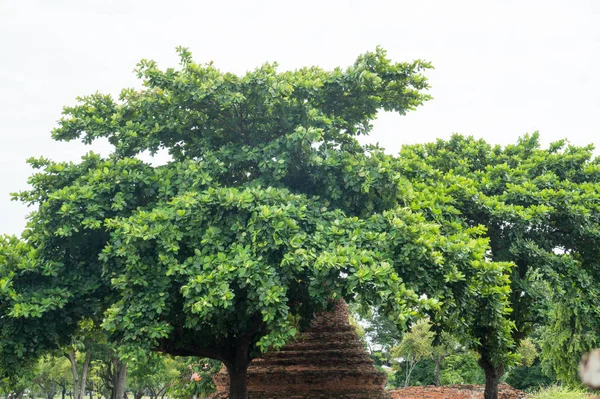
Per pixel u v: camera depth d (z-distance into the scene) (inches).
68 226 653.3
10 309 634.2
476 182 946.7
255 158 677.3
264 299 560.1
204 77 699.4
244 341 725.9
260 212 592.1
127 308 614.9
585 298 886.4
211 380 1008.9
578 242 932.0
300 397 915.4
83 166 756.0
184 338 693.9
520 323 935.7
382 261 593.0
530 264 908.0
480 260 672.4
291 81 700.0
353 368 937.5
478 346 860.0
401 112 780.6
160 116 740.0
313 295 582.9
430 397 1122.7
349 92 741.9
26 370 812.0
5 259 679.7
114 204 666.8
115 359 1786.4
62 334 713.6
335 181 686.5
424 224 643.5
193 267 599.2
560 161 1015.0
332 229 625.0
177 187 695.7
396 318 563.2
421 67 745.6
